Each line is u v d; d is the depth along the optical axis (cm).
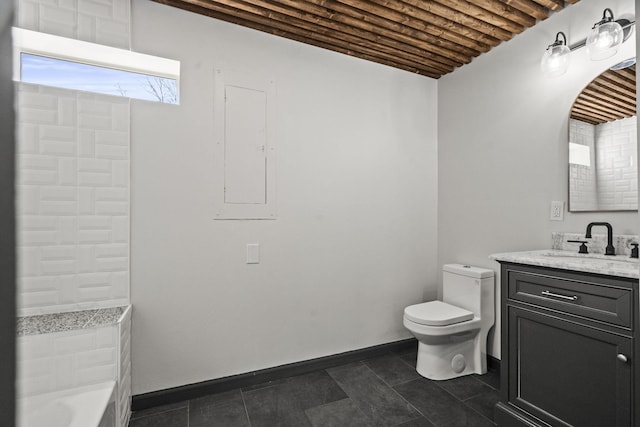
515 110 240
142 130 201
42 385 155
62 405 139
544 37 222
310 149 252
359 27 227
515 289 177
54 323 167
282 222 242
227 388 220
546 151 220
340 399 210
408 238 295
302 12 214
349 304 267
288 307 243
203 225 217
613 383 138
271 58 238
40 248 179
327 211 259
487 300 245
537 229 225
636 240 173
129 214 198
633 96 181
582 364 148
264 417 192
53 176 182
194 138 214
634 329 132
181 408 200
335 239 262
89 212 189
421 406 202
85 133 188
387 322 284
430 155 306
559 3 210
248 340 230
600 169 193
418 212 300
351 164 269
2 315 25
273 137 239
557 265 155
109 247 193
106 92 211
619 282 136
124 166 196
